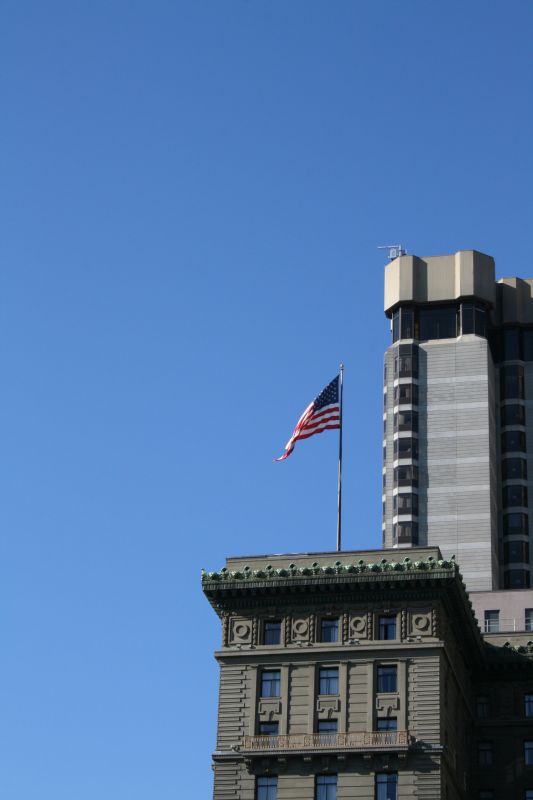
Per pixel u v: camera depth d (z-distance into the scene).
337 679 170.50
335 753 166.12
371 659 170.25
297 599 175.25
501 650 191.88
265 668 172.75
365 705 168.25
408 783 163.50
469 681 190.00
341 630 172.62
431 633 170.25
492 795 185.50
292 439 187.12
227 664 173.88
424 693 167.50
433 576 171.12
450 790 169.50
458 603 175.50
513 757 187.25
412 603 172.12
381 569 172.75
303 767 166.88
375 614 172.75
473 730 189.12
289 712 169.88
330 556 178.25
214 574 176.75
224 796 167.25
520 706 189.75
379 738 165.62
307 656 172.12
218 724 171.25
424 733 165.62
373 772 164.88
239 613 176.25
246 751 168.12
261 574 175.62
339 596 174.00
